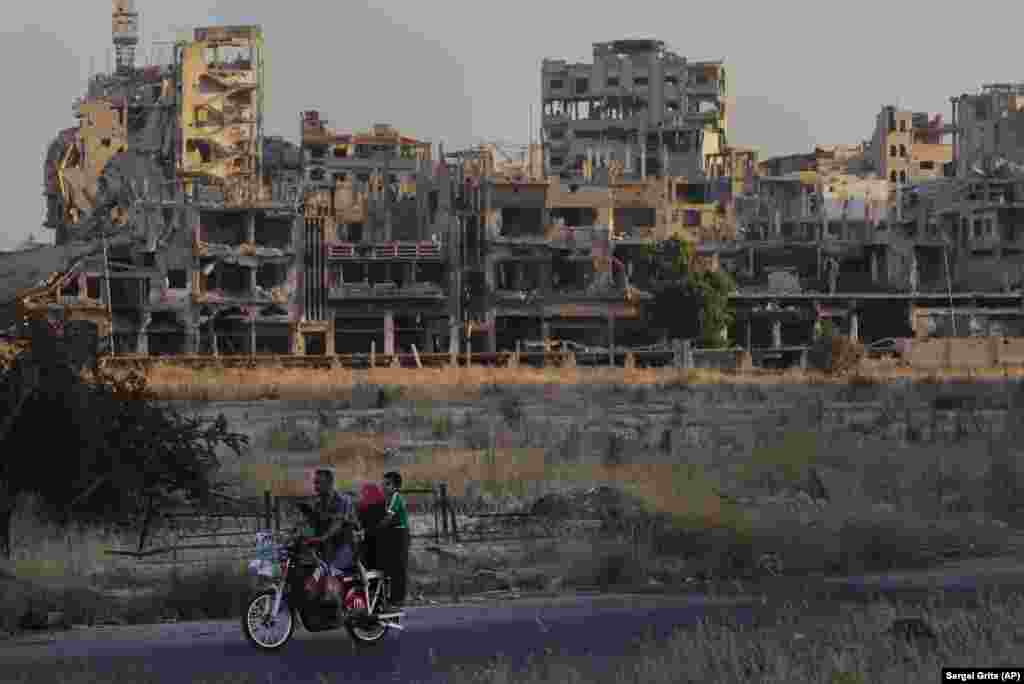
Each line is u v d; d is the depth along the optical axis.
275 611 22.42
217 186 155.00
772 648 19.77
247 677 20.50
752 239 167.75
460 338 148.38
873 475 45.81
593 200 158.75
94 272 139.62
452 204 153.62
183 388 89.25
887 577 29.80
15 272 138.62
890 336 156.50
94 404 36.47
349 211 164.75
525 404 85.56
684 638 20.80
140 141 172.88
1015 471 44.72
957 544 34.03
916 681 17.83
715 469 48.56
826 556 31.67
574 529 35.09
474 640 23.27
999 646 19.48
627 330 150.88
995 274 165.62
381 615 22.98
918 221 171.88
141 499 36.88
